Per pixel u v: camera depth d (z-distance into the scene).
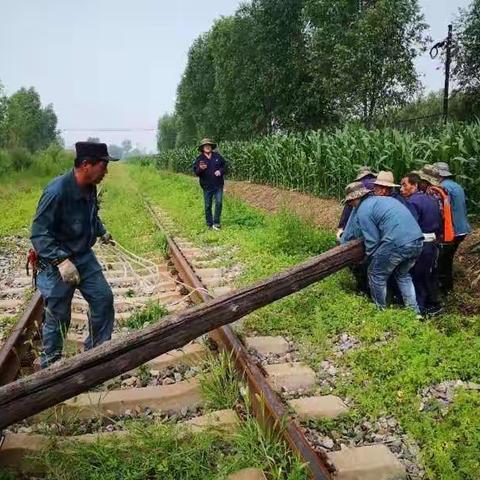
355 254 5.88
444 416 3.96
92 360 3.49
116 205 18.06
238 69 32.19
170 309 6.51
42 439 3.66
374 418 4.00
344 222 7.16
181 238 11.30
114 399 4.21
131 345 3.66
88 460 3.45
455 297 7.05
